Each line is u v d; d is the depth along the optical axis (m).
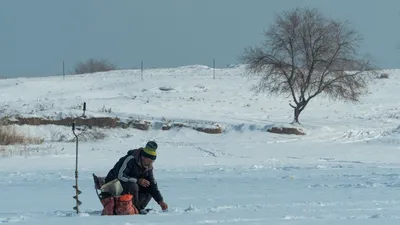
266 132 113.94
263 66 120.06
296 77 119.00
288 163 75.25
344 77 117.69
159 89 164.75
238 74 194.75
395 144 102.56
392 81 177.38
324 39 116.44
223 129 116.56
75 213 28.88
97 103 135.00
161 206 29.27
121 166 28.45
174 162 76.88
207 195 37.97
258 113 135.00
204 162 77.19
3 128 102.00
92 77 192.12
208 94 154.75
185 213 28.14
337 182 46.06
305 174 55.50
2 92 160.50
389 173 55.59
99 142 106.81
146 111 129.75
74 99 142.62
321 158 84.44
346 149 96.44
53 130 112.88
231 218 25.86
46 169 69.31
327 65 116.69
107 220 25.47
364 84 124.62
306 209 29.42
